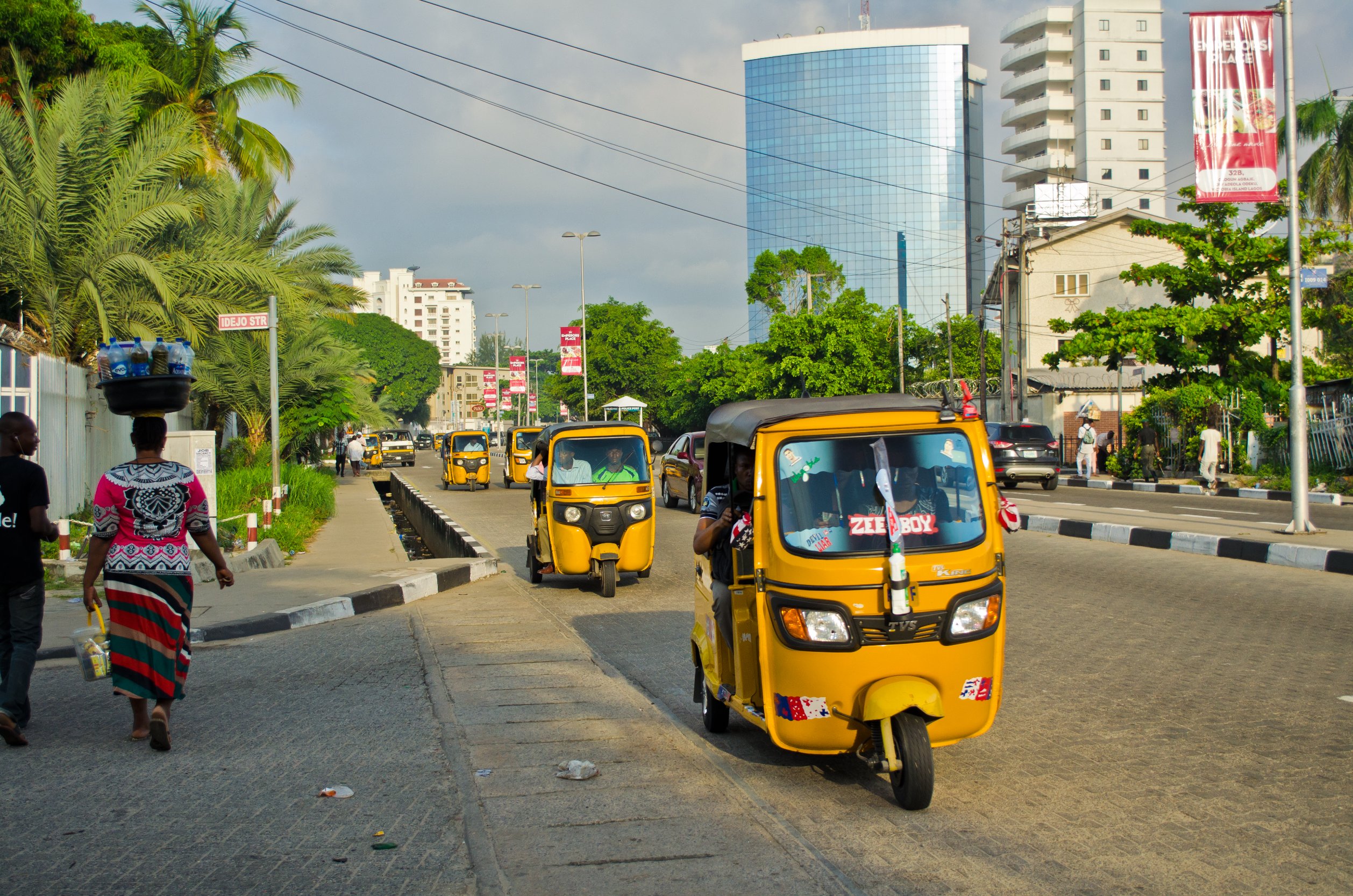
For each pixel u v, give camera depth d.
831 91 123.81
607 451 12.37
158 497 5.74
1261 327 27.91
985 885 3.89
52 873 4.02
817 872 3.97
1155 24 90.12
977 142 127.62
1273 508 20.09
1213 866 4.05
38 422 15.03
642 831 4.44
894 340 55.38
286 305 25.27
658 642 9.18
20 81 17.89
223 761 5.50
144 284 18.75
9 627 6.03
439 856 4.17
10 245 17.02
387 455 59.66
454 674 7.68
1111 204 89.69
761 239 125.62
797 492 5.04
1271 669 7.39
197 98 27.08
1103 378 45.22
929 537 4.95
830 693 4.82
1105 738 5.86
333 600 10.55
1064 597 10.72
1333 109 30.14
